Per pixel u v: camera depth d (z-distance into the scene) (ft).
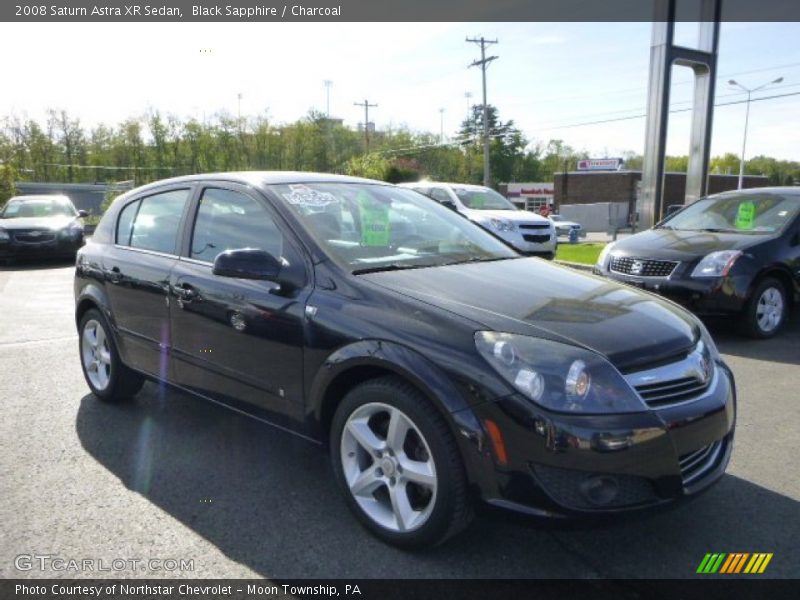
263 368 10.71
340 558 8.89
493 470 7.95
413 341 8.66
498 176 273.54
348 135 257.75
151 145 223.92
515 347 8.12
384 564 8.76
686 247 22.17
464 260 11.49
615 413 7.83
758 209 23.86
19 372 18.30
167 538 9.43
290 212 11.14
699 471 8.77
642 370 8.33
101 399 15.58
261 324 10.59
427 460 8.66
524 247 39.50
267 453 12.45
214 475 11.48
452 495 8.29
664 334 8.98
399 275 10.13
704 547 9.18
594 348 8.25
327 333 9.57
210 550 9.12
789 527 9.70
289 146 230.27
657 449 8.00
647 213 40.29
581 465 7.70
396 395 8.73
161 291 12.75
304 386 10.04
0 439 13.21
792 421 14.07
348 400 9.39
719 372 9.55
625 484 7.97
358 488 9.46
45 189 181.57
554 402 7.77
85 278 15.44
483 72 138.72
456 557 8.92
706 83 41.11
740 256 21.08
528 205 223.10
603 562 8.82
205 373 11.95
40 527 9.75
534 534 9.50
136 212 14.80
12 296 31.94
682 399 8.54
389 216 12.23
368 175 140.26
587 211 171.12
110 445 12.88
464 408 8.06
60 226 45.78
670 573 8.58
